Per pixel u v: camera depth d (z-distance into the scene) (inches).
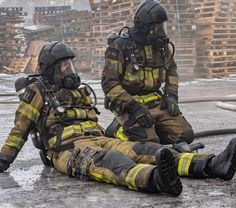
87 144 161.3
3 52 876.0
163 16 183.0
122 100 179.3
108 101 185.9
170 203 131.9
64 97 168.7
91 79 697.0
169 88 193.6
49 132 166.7
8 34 877.2
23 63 858.1
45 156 180.5
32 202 136.7
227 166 146.4
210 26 665.6
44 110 167.5
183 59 647.1
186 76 649.0
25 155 209.5
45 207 132.1
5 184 156.8
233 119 317.4
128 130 179.2
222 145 224.1
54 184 155.1
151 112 187.0
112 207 130.0
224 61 682.2
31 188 151.3
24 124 167.9
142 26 183.2
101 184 152.4
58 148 163.9
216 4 660.7
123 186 146.5
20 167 183.3
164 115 189.2
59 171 168.6
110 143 164.9
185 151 169.5
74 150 158.9
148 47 186.5
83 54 783.1
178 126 188.7
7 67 859.4
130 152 159.6
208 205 130.3
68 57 170.6
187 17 649.6
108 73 182.5
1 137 261.0
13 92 534.9
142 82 186.5
